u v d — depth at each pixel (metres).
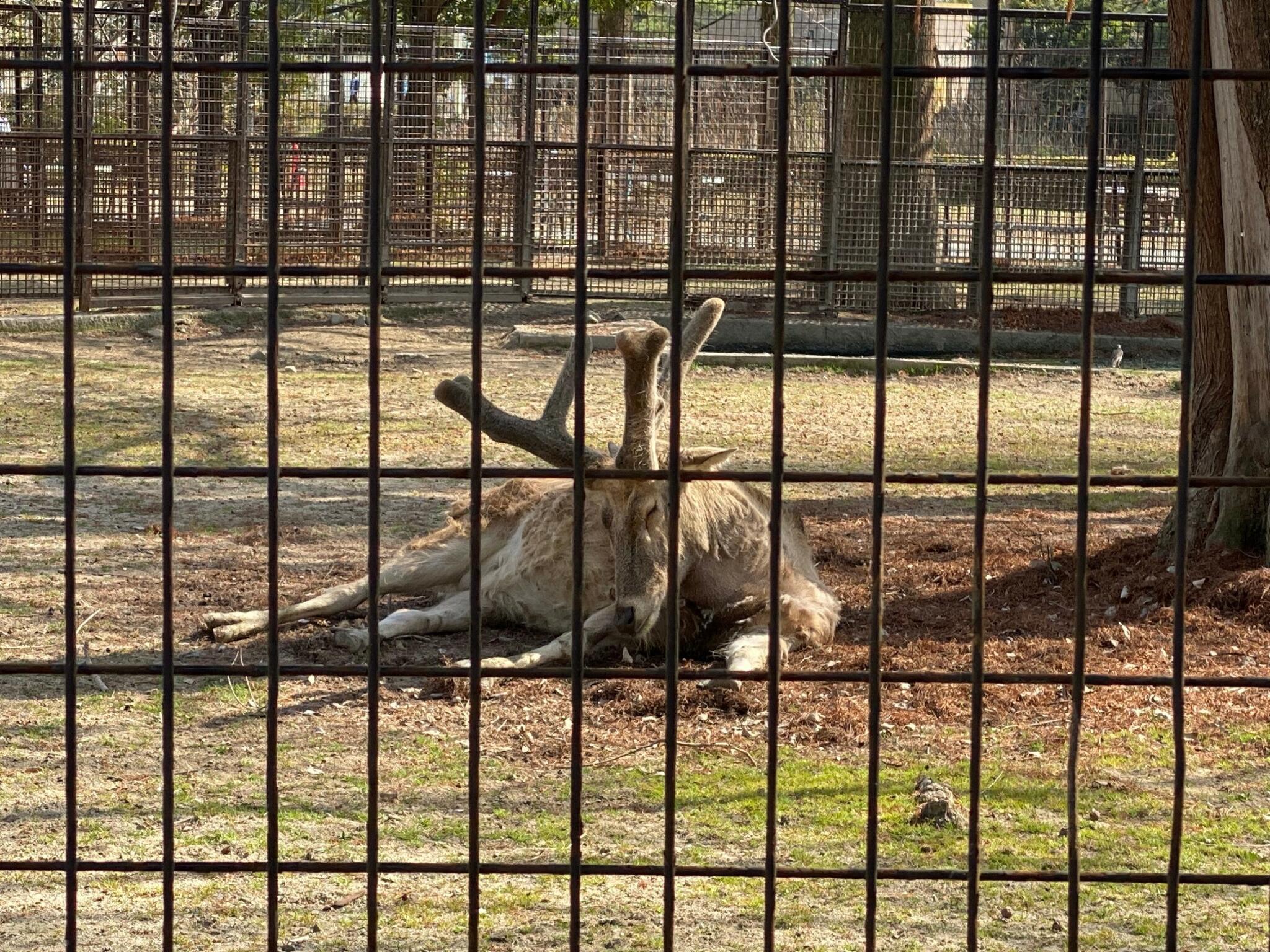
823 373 15.99
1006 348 17.78
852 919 4.19
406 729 5.81
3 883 4.39
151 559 8.30
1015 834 4.80
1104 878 2.95
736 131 19.55
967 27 20.66
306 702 6.12
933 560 8.56
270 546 2.92
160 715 5.91
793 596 6.89
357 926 4.13
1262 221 7.39
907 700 6.18
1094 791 5.18
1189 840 4.77
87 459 10.77
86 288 17.66
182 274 2.88
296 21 18.83
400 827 4.84
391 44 18.69
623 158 19.56
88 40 17.33
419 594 7.57
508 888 4.41
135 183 18.33
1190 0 7.79
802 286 19.75
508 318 18.72
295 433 12.02
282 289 18.86
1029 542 9.02
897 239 19.22
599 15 27.31
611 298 19.77
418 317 18.95
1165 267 19.77
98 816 4.87
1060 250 19.67
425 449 11.52
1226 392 8.17
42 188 18.17
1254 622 7.11
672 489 2.89
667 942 2.93
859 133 19.19
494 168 19.45
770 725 2.92
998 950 3.98
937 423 13.27
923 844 4.72
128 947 3.97
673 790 2.91
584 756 5.55
